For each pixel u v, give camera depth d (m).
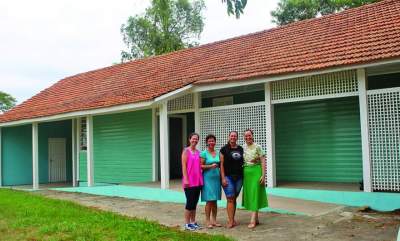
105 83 19.95
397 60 9.82
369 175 10.58
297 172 14.09
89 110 16.70
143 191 14.20
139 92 15.64
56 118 18.50
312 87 11.66
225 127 13.55
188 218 8.88
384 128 10.48
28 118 19.83
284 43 14.35
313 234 8.03
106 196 15.23
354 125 12.88
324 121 13.53
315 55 11.98
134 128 17.50
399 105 10.32
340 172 13.12
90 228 8.70
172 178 17.41
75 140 20.81
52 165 24.20
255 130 12.83
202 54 17.47
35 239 8.07
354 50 11.18
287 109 14.40
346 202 10.86
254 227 8.79
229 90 15.29
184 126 17.53
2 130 22.81
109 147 18.61
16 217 10.18
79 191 16.94
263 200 8.82
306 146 13.91
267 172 12.47
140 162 17.19
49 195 15.94
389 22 12.33
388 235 7.74
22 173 23.38
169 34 32.91
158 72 17.77
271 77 11.87
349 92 11.02
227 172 8.90
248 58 14.34
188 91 13.80
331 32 13.54
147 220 9.77
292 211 10.14
